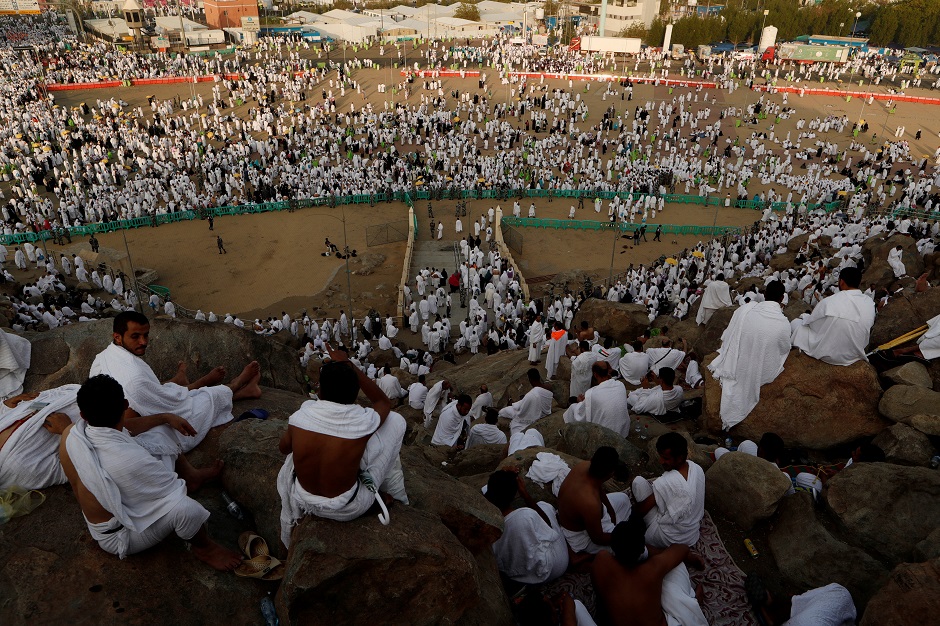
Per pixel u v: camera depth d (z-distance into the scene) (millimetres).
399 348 26891
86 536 4879
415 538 4371
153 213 40406
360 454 4184
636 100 70375
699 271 33062
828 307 8469
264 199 44000
